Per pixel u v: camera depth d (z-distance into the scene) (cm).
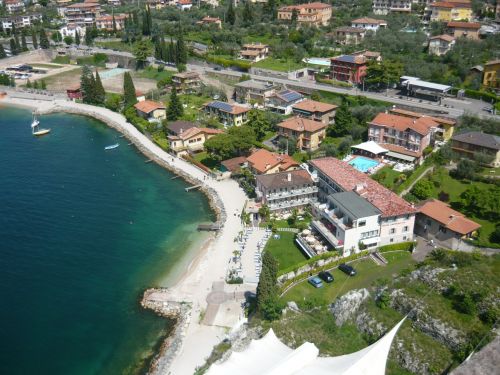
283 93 17738
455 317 7512
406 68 18338
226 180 13875
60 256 10612
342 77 18925
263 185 11538
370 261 9369
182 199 13088
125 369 7775
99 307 9088
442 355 7169
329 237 9825
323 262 9319
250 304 8831
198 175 14275
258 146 14775
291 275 9044
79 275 9988
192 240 11144
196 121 17288
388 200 9850
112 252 10769
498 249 8938
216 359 7644
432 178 11762
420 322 7625
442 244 9644
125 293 9450
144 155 16125
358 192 10238
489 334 7094
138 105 19062
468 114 14212
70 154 16250
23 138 17712
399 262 9250
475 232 9488
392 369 7256
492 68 16638
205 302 9000
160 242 11125
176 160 15412
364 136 14612
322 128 14650
